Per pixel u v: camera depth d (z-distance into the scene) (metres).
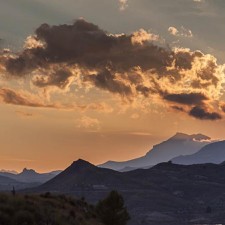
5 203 72.12
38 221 70.38
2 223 66.00
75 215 86.00
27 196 84.31
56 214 77.75
